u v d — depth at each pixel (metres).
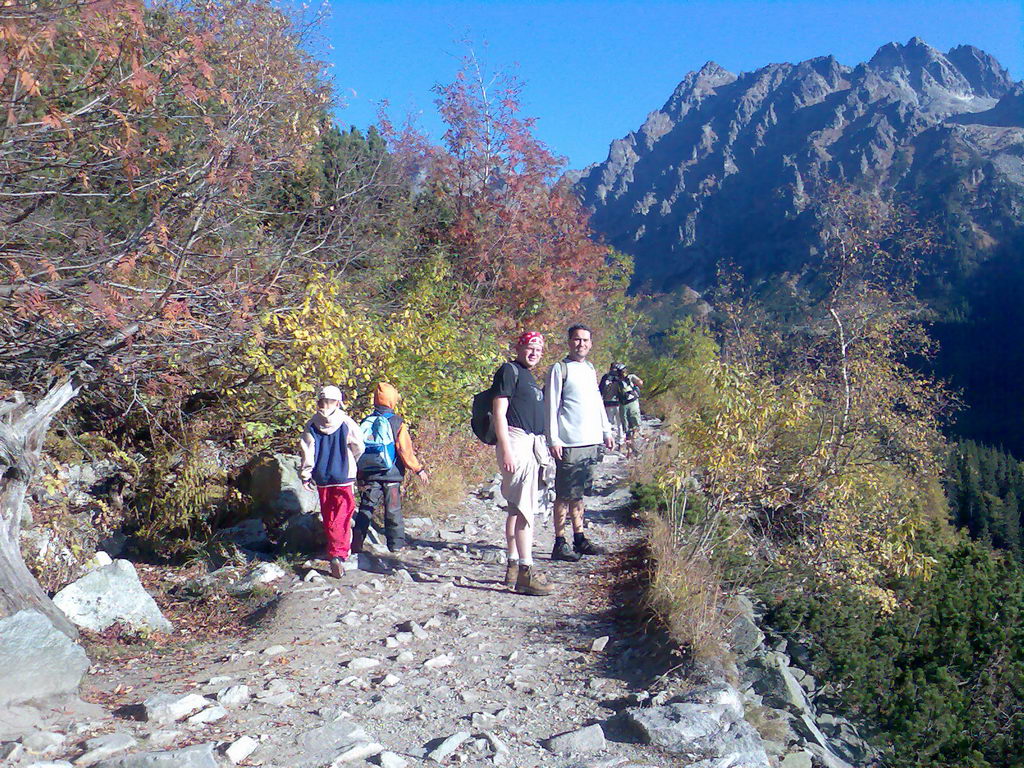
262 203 10.59
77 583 5.82
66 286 7.01
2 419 5.64
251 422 8.78
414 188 20.19
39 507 7.12
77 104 7.53
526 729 4.42
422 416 10.85
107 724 4.12
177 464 8.28
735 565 7.23
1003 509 57.00
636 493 10.30
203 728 4.16
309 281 8.86
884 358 13.12
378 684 4.94
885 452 11.80
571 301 20.59
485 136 20.80
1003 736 6.82
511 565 7.00
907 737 5.88
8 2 5.72
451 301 14.89
